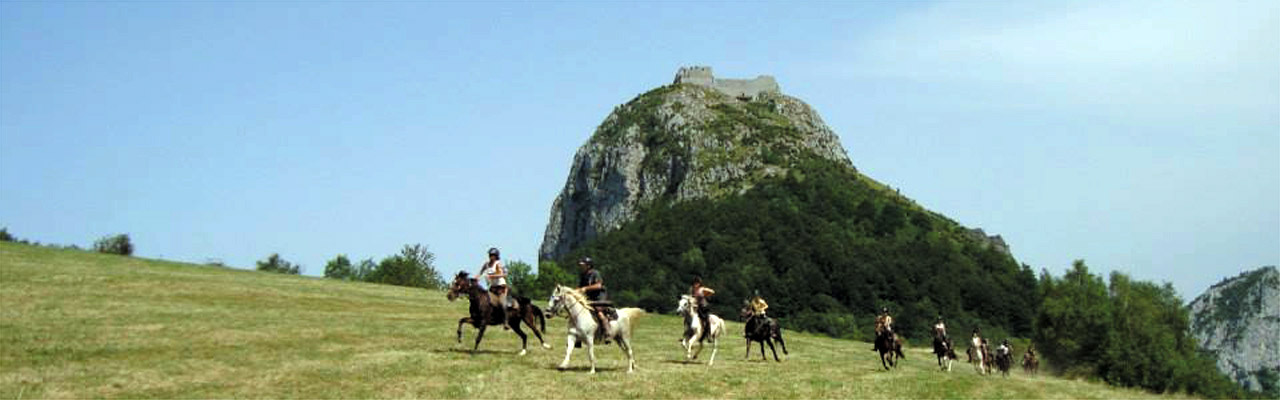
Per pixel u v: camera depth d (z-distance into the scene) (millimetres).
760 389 26562
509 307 30812
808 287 178250
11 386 21656
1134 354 89438
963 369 51844
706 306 33656
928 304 168750
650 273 199000
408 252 115812
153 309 37938
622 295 188125
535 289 135750
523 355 31016
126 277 48594
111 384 22578
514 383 24922
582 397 23625
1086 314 92250
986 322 167875
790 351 44312
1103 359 90500
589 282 28312
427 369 26719
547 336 40000
